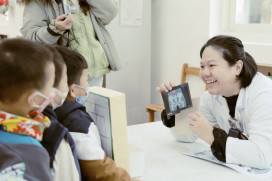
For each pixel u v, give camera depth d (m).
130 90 3.53
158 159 1.30
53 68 0.75
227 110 1.48
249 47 2.74
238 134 1.36
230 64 1.33
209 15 3.05
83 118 1.00
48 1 2.01
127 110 3.54
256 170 1.21
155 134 1.60
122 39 3.39
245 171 1.20
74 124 0.97
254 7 2.86
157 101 3.77
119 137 1.06
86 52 2.10
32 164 0.70
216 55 1.32
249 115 1.36
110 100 1.03
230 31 3.09
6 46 0.70
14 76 0.68
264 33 2.78
